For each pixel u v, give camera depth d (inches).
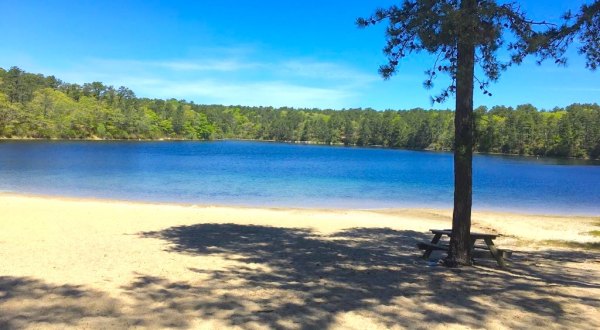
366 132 6565.0
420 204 998.4
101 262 336.2
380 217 756.6
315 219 696.4
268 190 1221.7
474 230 652.1
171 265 332.2
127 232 510.0
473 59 292.8
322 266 345.1
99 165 2018.9
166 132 6491.1
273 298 245.6
